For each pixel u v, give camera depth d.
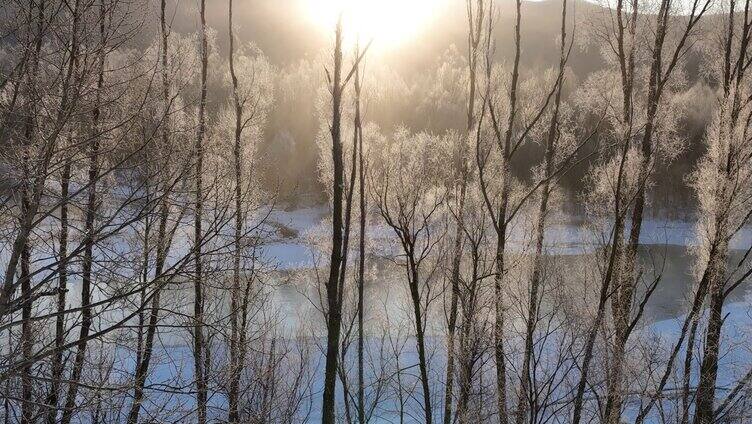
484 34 7.96
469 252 8.55
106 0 5.09
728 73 8.57
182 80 6.82
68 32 5.04
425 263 8.75
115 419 6.65
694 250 9.05
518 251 7.85
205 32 8.21
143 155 5.81
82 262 5.62
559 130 8.02
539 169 8.89
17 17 4.85
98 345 7.40
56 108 4.96
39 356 5.02
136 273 5.80
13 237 5.61
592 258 8.02
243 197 7.39
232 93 8.66
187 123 6.50
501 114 8.12
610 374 7.29
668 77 8.20
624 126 7.69
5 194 5.09
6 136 5.07
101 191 5.62
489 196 8.02
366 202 8.13
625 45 8.17
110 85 5.13
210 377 7.14
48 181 5.75
